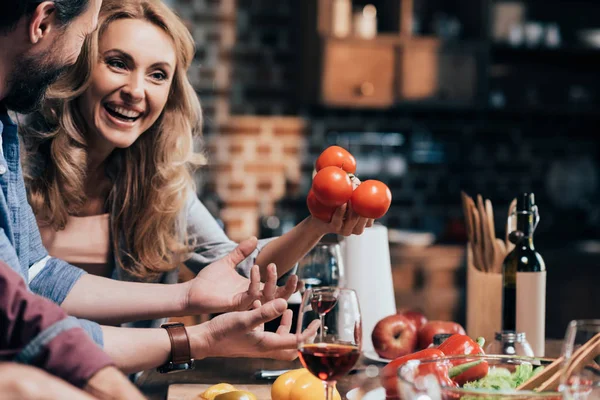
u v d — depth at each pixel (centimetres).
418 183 480
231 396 128
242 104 459
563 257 432
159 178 191
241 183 456
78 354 90
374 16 453
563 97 491
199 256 200
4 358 91
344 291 114
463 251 422
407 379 100
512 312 166
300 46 460
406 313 180
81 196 188
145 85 179
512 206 177
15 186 145
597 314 435
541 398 94
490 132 493
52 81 135
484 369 115
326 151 155
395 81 446
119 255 193
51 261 158
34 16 121
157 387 149
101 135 180
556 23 499
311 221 170
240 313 134
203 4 453
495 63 481
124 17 177
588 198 506
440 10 483
